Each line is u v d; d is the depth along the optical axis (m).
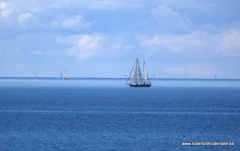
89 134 91.00
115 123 110.19
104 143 81.19
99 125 105.88
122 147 77.75
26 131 95.06
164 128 101.31
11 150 74.94
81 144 80.06
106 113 137.38
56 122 111.75
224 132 95.56
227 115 133.12
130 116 128.25
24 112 139.75
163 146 78.94
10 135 89.44
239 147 78.62
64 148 76.62
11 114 132.50
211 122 113.69
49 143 80.81
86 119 119.19
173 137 88.31
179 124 108.94
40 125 105.44
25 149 75.69
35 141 82.75
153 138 86.81
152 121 115.19
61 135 89.75
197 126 105.25
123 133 92.88
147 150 75.44
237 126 105.56
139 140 84.44
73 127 102.00
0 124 107.00
